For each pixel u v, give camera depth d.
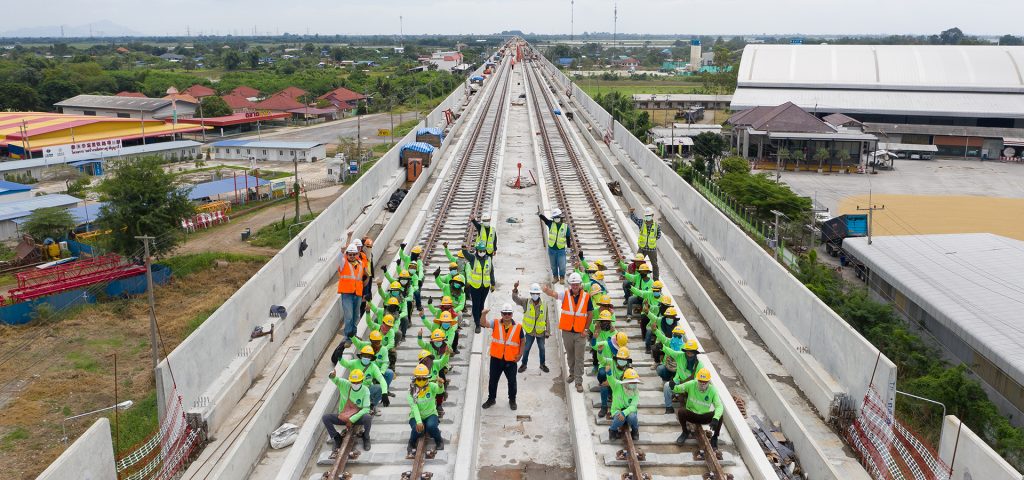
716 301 22.72
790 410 15.02
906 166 73.25
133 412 20.92
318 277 22.42
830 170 68.94
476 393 15.59
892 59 95.56
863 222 38.06
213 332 15.52
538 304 17.17
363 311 19.64
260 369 17.11
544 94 88.12
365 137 86.44
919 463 13.42
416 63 198.12
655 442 14.20
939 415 18.05
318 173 64.69
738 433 13.96
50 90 110.75
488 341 18.95
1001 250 30.47
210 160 72.56
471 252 20.91
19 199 48.94
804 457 14.24
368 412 13.85
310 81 133.88
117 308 30.98
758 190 45.59
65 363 25.25
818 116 85.00
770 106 80.12
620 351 13.80
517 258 26.03
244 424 14.84
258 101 112.94
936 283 26.58
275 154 70.94
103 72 136.88
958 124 82.38
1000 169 72.06
